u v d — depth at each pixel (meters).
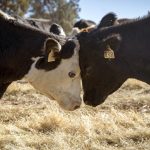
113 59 2.63
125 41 2.62
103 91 2.73
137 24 2.64
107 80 2.70
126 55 2.62
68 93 2.68
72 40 2.67
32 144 2.92
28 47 2.68
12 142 2.94
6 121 3.51
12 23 2.70
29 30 2.70
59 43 2.63
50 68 2.66
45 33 2.71
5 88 2.84
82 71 2.69
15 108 3.80
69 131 3.16
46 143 2.93
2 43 2.68
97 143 2.94
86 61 2.67
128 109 3.94
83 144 2.90
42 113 3.59
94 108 3.83
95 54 2.64
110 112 3.70
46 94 2.74
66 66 2.65
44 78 2.68
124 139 3.01
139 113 3.75
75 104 2.69
